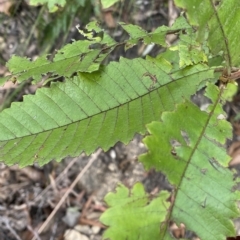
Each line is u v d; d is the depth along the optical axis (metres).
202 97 0.37
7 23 0.43
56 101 0.18
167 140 0.16
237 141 0.36
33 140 0.18
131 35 0.20
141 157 0.15
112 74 0.19
